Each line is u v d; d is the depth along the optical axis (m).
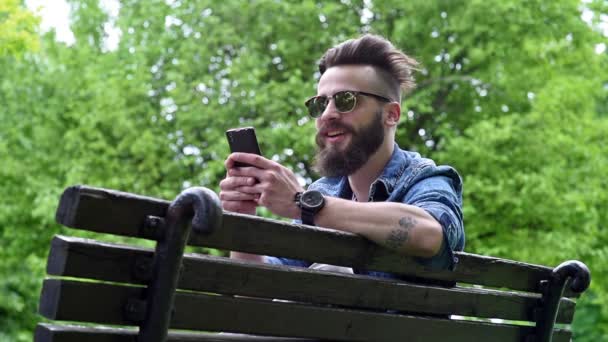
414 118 12.72
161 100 12.89
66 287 1.73
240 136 2.57
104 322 1.79
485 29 12.26
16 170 13.55
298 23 12.80
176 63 12.65
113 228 1.79
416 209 2.42
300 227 2.12
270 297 2.06
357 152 2.88
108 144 12.91
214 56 12.85
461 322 2.54
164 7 13.09
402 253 2.40
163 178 12.71
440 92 12.91
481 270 2.57
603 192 11.68
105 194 1.76
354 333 2.24
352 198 3.11
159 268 1.83
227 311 1.97
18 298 15.26
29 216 13.96
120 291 1.81
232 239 2.00
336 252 2.24
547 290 2.76
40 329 1.75
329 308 2.17
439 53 12.70
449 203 2.66
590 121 11.97
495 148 11.92
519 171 11.48
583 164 11.89
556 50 11.93
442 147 12.41
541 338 2.76
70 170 12.89
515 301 2.70
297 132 11.52
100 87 12.52
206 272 1.94
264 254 2.07
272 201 2.48
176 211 1.83
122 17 13.35
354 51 2.92
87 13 14.07
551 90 11.71
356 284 2.23
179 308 1.90
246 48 12.48
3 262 14.48
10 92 13.84
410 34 12.54
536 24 12.57
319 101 2.94
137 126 12.66
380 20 12.80
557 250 11.57
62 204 1.76
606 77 12.76
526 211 11.80
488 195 11.67
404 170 2.89
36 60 14.00
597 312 14.91
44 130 13.62
